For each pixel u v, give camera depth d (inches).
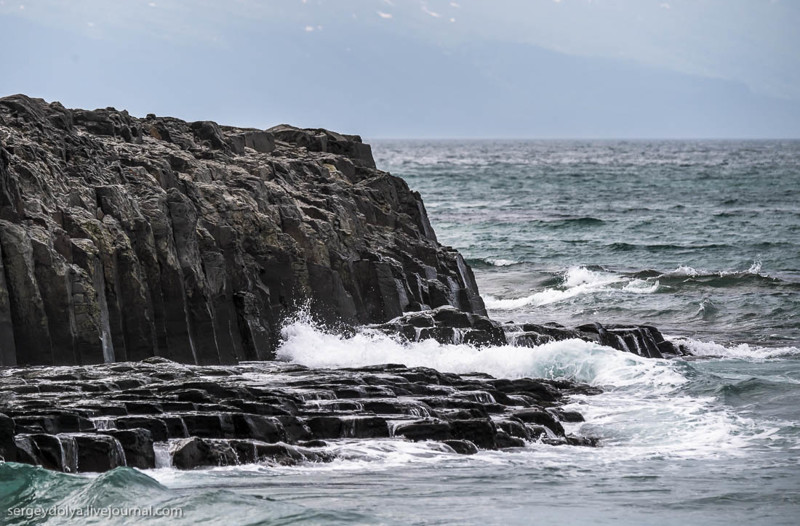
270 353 2409.0
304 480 1334.9
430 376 1979.6
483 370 2310.5
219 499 1160.2
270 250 2534.5
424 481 1359.5
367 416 1590.8
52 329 1987.0
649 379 2192.4
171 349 2212.1
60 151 2363.4
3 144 2183.8
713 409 1953.7
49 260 1994.3
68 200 2194.9
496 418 1710.1
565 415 1862.7
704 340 3009.4
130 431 1362.0
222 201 2519.7
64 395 1574.8
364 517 1137.4
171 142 2945.4
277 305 2500.0
